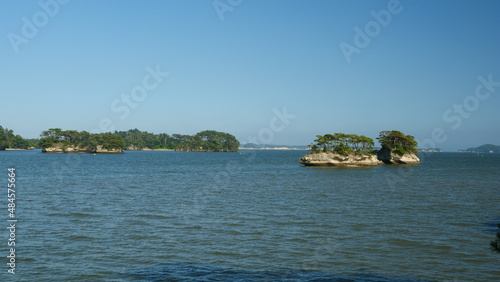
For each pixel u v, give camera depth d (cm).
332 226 3525
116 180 7900
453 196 5634
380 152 14712
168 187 6675
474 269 2419
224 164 15100
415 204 4831
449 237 3153
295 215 4031
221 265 2466
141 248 2797
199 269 2391
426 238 3119
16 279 2194
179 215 3984
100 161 15888
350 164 12719
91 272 2319
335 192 6053
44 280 2192
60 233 3178
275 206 4609
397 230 3388
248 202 4922
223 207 4512
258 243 2952
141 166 13012
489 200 5238
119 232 3238
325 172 10662
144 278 2239
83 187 6481
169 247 2830
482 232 3325
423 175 9756
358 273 2348
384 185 7188
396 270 2398
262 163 16150
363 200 5159
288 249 2808
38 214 3944
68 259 2538
